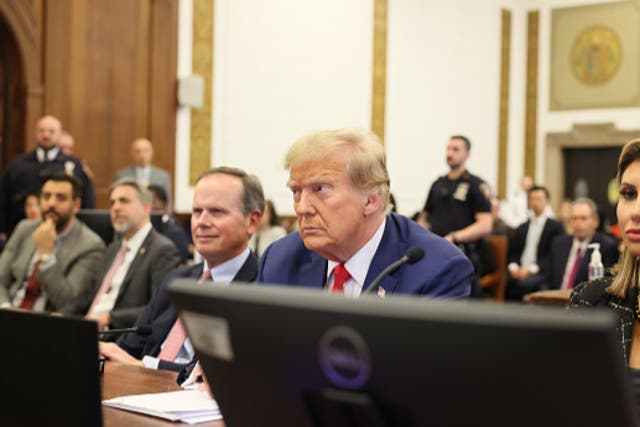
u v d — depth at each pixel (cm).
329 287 212
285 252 223
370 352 83
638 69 1345
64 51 815
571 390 75
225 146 985
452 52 1304
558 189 1421
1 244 672
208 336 97
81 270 430
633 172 178
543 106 1426
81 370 135
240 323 92
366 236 204
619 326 187
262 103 1026
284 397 92
